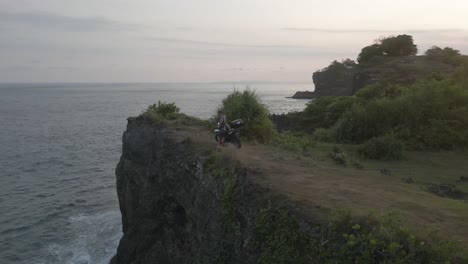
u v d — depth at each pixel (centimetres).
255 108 1827
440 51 8331
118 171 2123
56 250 2059
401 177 1362
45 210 2636
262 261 807
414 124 2138
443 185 1252
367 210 812
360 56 9981
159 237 1507
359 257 655
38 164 3994
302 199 883
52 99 16900
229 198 1012
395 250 628
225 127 1452
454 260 615
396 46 9475
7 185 3212
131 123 2145
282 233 800
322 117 4078
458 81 3003
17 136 5962
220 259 970
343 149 1958
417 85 2558
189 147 1451
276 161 1313
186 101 13888
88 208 2689
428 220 779
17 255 2009
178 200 1369
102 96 19825
